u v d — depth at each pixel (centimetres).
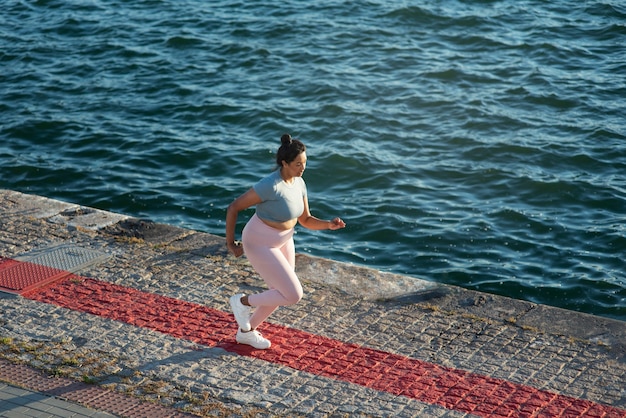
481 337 722
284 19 2108
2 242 895
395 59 1861
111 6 2264
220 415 604
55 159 1416
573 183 1314
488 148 1438
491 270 1076
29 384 636
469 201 1267
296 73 1784
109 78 1775
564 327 738
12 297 775
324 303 782
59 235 916
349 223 1206
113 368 663
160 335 716
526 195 1282
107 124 1552
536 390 643
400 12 2144
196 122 1565
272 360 682
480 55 1895
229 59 1869
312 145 1463
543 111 1596
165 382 646
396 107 1611
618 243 1138
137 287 804
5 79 1769
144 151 1444
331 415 608
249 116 1578
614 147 1441
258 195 644
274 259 662
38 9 2242
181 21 2116
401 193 1292
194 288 805
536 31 2039
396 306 778
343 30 2030
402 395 635
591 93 1677
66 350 688
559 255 1113
